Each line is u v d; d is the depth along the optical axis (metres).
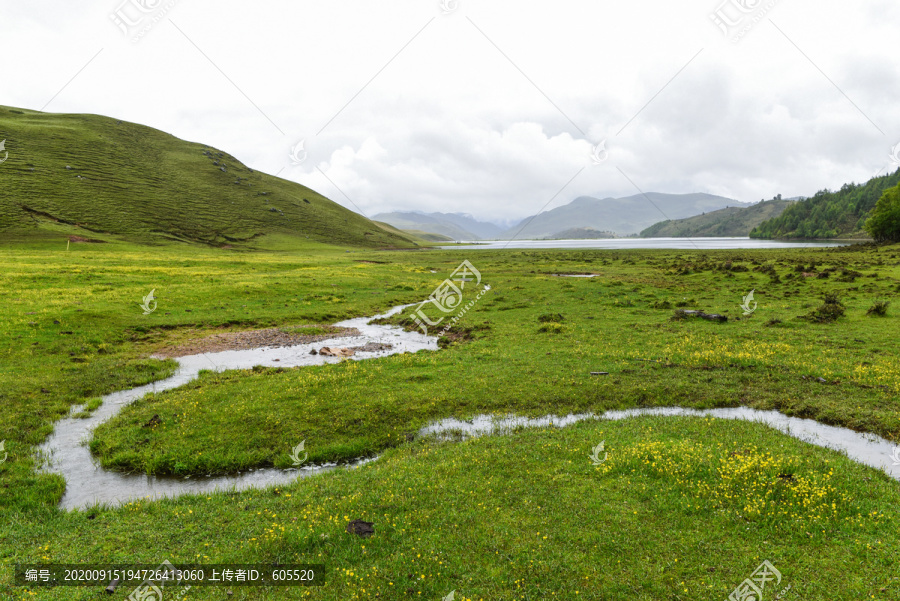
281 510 13.10
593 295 50.50
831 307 34.81
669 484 13.81
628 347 29.86
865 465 14.88
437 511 12.66
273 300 49.38
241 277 62.12
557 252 154.88
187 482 15.56
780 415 19.92
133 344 32.34
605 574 9.96
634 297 48.41
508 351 30.09
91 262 71.19
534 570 10.12
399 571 10.19
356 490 14.04
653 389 22.92
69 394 22.78
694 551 10.71
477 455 16.33
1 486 14.45
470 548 10.95
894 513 11.94
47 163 144.75
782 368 24.59
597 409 21.08
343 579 9.95
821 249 125.44
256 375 26.16
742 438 17.08
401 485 14.18
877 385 21.38
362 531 11.65
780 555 10.45
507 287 60.25
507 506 12.87
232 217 163.75
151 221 135.88
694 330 33.47
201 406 21.28
